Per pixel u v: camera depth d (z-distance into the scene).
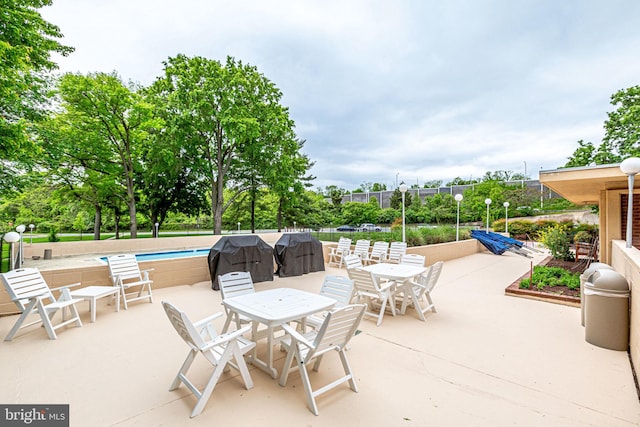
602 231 6.97
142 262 6.29
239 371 3.00
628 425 2.30
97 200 17.33
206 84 16.94
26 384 2.81
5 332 4.07
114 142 15.85
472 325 4.41
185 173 21.31
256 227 32.47
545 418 2.38
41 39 9.28
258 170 20.69
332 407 2.50
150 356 3.39
